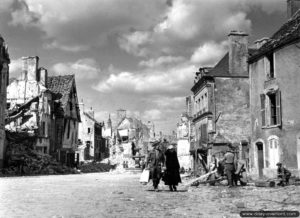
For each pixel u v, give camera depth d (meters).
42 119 51.09
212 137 33.44
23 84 54.88
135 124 95.75
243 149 33.22
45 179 30.91
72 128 61.53
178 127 68.88
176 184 16.56
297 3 28.16
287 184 19.11
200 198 12.98
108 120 103.06
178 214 8.99
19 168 42.41
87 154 81.88
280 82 23.78
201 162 34.31
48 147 52.53
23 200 12.84
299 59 22.33
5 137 43.31
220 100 36.84
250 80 27.72
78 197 13.94
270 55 25.61
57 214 9.23
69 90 60.66
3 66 41.03
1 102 40.75
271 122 24.88
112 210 9.92
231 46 37.50
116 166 66.62
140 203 11.57
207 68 39.47
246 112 36.91
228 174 18.44
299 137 22.03
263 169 25.09
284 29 26.28
